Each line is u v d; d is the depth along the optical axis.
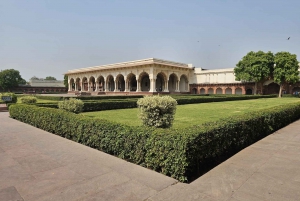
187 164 3.25
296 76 30.53
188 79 44.47
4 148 5.12
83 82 52.56
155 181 3.27
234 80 39.56
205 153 3.73
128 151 4.24
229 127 4.50
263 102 20.91
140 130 4.09
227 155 4.48
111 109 15.20
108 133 4.75
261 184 3.11
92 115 11.41
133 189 3.01
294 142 5.60
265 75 32.84
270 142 5.60
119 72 41.34
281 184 3.11
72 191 2.96
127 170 3.73
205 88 43.06
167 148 3.50
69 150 4.96
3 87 60.88
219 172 3.58
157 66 36.22
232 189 2.97
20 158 4.38
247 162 4.06
